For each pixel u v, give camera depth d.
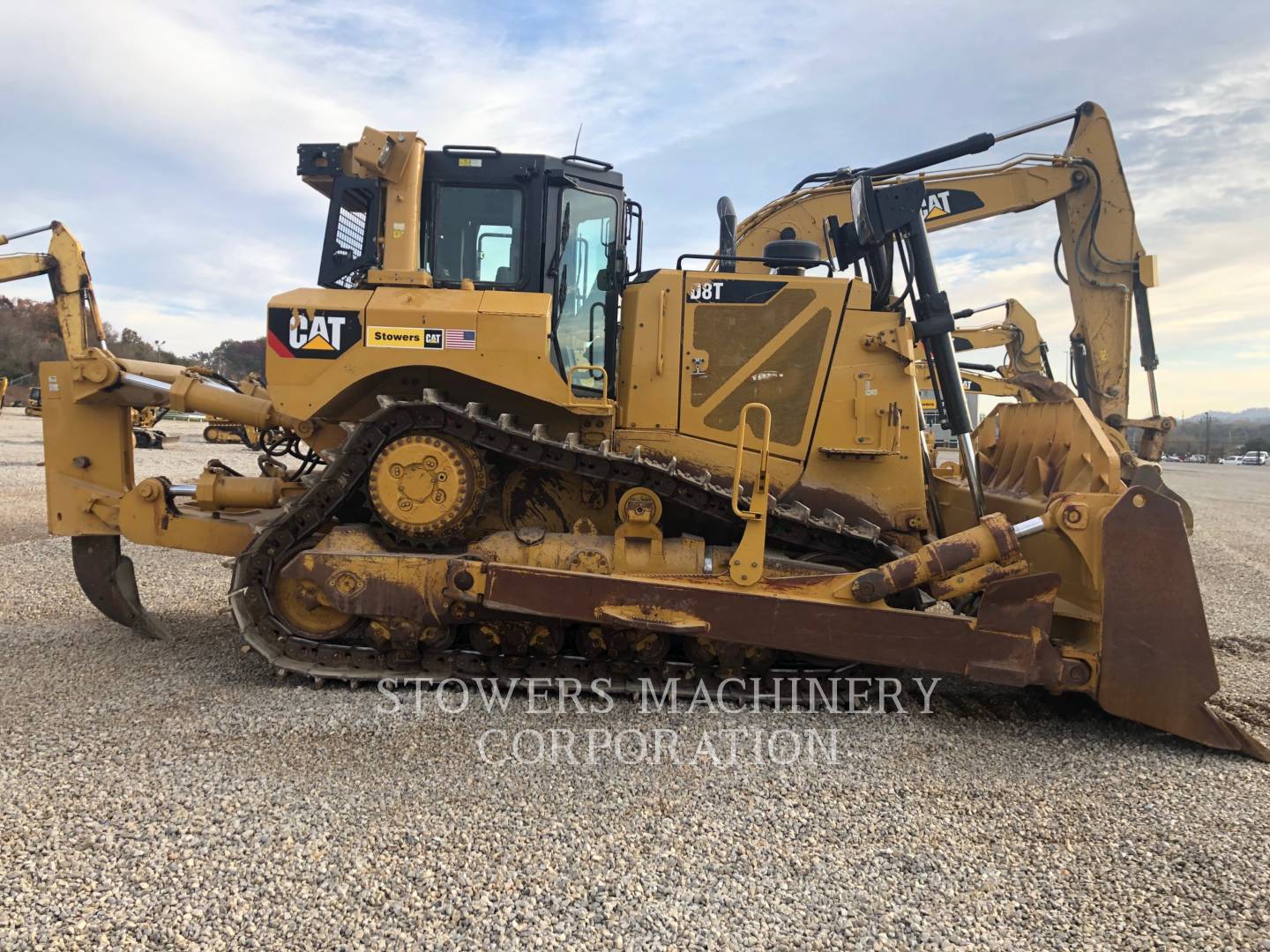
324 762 3.34
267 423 4.88
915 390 4.63
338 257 4.80
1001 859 2.77
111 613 5.02
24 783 3.09
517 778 3.25
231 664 4.60
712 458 4.65
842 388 4.63
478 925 2.34
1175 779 3.43
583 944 2.27
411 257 4.54
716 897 2.50
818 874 2.64
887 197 4.51
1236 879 2.67
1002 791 3.29
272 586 4.40
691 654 4.27
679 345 4.64
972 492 4.57
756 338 4.65
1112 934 2.38
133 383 4.78
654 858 2.71
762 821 2.98
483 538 4.38
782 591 3.94
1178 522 3.69
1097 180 9.20
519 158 4.65
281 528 4.38
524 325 4.15
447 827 2.86
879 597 3.83
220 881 2.51
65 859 2.60
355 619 4.42
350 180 4.81
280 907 2.39
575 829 2.87
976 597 4.61
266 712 3.85
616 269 4.88
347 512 4.64
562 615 3.98
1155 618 3.71
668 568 4.20
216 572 7.34
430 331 4.15
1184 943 2.34
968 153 6.79
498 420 4.34
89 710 3.84
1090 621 3.90
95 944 2.22
